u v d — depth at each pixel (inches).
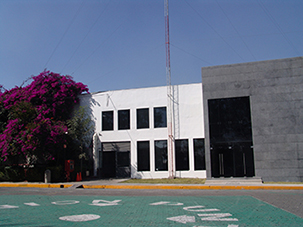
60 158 952.9
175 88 981.2
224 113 876.0
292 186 684.1
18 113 895.7
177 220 327.6
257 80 858.8
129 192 615.8
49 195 557.6
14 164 925.2
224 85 881.5
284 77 841.5
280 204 435.8
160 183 805.2
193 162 933.8
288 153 813.9
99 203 453.7
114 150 1010.1
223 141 864.3
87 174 991.6
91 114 1044.5
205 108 887.1
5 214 368.2
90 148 1021.8
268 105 842.8
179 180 869.2
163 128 974.4
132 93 1018.7
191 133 947.3
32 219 338.3
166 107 981.8
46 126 878.4
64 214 367.2
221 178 843.4
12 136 871.7
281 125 828.0
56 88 1037.2
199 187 713.0
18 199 503.2
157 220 329.1
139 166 977.5
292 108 826.8
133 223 315.6
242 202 455.2
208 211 380.8
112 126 1023.0
